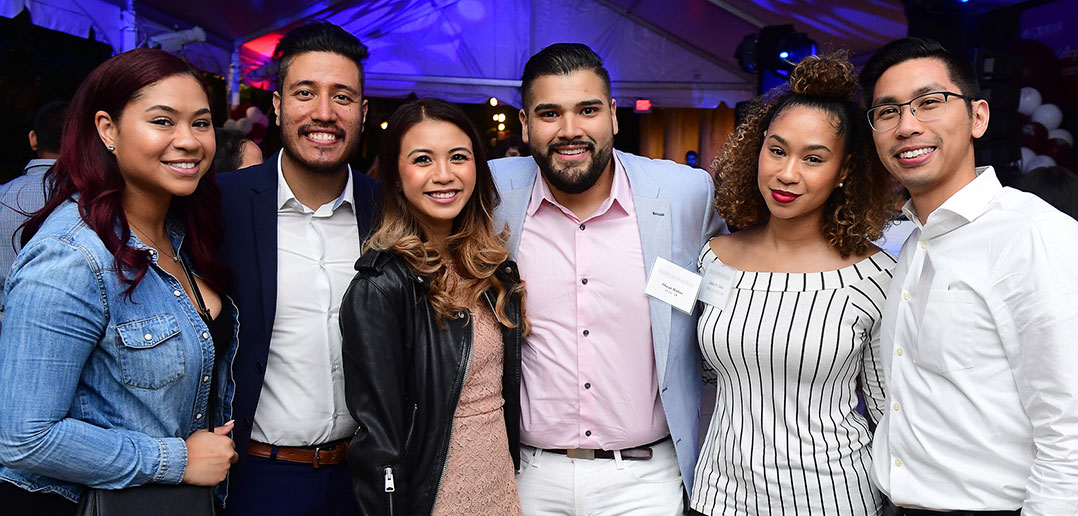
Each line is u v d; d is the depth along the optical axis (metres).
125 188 1.58
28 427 1.37
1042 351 1.41
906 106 1.60
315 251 2.08
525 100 2.10
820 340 1.82
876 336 1.88
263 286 1.97
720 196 2.17
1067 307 1.39
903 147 1.62
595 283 2.15
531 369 2.18
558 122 2.01
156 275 1.60
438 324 1.84
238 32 7.16
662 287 2.09
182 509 1.55
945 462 1.57
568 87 1.98
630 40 9.25
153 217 1.66
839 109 1.86
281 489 1.99
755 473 1.89
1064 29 5.98
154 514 1.51
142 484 1.51
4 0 4.46
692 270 2.21
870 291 1.87
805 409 1.86
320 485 2.01
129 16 5.57
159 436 1.57
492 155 7.82
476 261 1.96
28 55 4.61
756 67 8.10
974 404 1.53
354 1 7.71
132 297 1.52
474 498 1.82
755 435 1.91
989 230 1.54
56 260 1.42
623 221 2.17
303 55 2.00
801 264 1.96
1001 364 1.50
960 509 1.56
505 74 9.10
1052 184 2.65
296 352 2.00
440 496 1.78
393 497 1.69
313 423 1.99
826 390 1.86
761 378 1.90
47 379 1.39
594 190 2.16
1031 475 1.44
